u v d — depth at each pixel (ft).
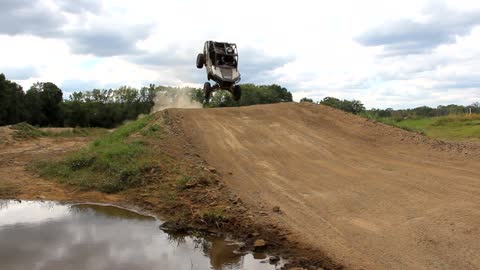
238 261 23.95
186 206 33.86
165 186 38.88
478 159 44.86
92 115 274.98
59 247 26.61
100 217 33.37
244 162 45.60
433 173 39.73
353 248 24.53
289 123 63.00
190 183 37.55
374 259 23.08
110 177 42.93
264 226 28.45
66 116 264.93
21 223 31.96
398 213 29.73
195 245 26.73
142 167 42.42
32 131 100.37
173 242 27.43
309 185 37.35
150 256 25.03
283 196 34.55
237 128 60.54
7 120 215.10
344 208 31.24
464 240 24.84
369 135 56.29
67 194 40.70
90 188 41.83
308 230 27.43
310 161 45.70
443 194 33.37
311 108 71.05
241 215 30.60
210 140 54.39
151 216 33.35
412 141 53.26
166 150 47.75
